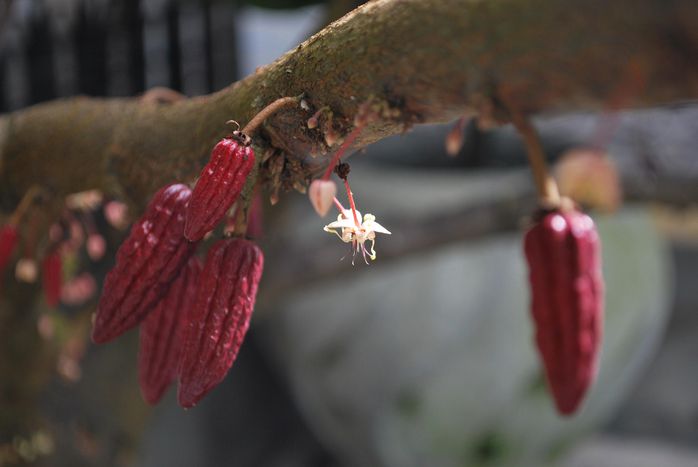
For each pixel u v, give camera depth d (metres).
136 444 0.81
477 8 0.29
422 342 1.30
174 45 1.22
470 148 1.57
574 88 0.29
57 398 0.76
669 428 1.84
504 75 0.30
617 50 0.28
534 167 0.34
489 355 1.31
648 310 1.41
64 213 0.47
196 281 0.35
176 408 1.41
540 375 1.33
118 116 0.40
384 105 0.32
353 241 0.34
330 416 1.38
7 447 0.67
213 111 0.36
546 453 1.39
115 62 1.23
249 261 0.33
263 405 1.55
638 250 1.41
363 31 0.32
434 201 1.34
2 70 1.26
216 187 0.33
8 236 0.45
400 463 1.34
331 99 0.33
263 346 1.48
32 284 0.56
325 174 0.33
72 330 0.67
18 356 0.62
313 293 1.33
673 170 1.05
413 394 1.32
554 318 0.34
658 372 1.87
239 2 0.91
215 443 1.48
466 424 1.33
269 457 1.56
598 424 1.42
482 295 1.32
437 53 0.30
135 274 0.34
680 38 0.27
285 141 0.34
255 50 1.53
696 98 0.28
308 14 1.42
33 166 0.44
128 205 0.41
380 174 1.42
